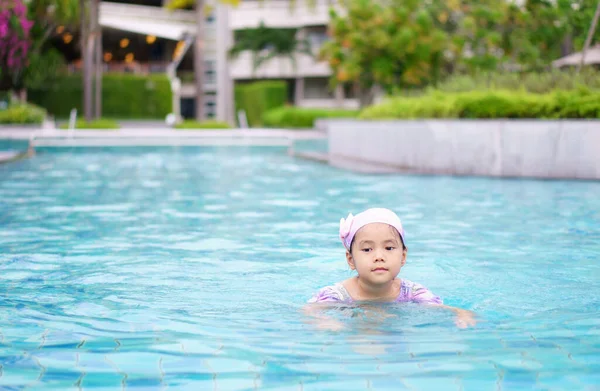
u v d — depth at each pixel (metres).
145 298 4.38
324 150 23.11
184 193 10.95
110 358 3.09
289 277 5.05
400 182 12.30
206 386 2.72
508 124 13.00
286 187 11.69
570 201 9.51
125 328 3.62
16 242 6.62
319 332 3.49
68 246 6.41
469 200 9.70
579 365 2.92
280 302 4.25
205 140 26.81
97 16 33.72
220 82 48.78
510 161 13.05
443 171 13.87
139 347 3.26
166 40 47.94
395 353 3.11
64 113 43.44
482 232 7.12
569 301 4.29
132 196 10.56
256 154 21.11
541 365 2.92
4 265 5.52
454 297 4.41
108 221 8.02
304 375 2.82
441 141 13.88
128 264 5.55
